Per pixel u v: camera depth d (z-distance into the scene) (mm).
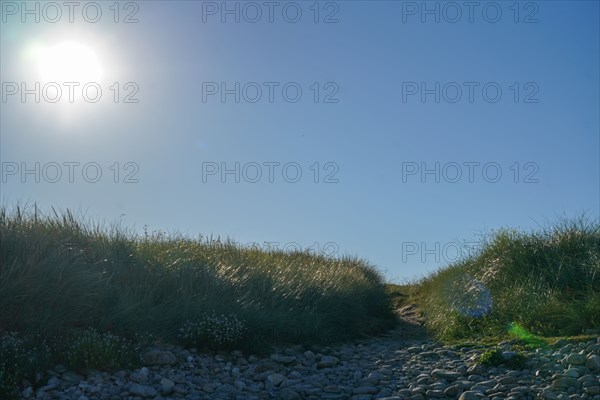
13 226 10219
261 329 10859
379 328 14711
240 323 10320
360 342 12867
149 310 9969
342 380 9070
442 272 18953
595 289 12164
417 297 19391
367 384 8617
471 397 7516
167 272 11453
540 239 14859
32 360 7797
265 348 10484
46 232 10930
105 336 8734
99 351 8391
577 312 11094
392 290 21188
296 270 14664
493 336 11578
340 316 13320
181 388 8164
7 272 8984
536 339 10375
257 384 8789
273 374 8945
